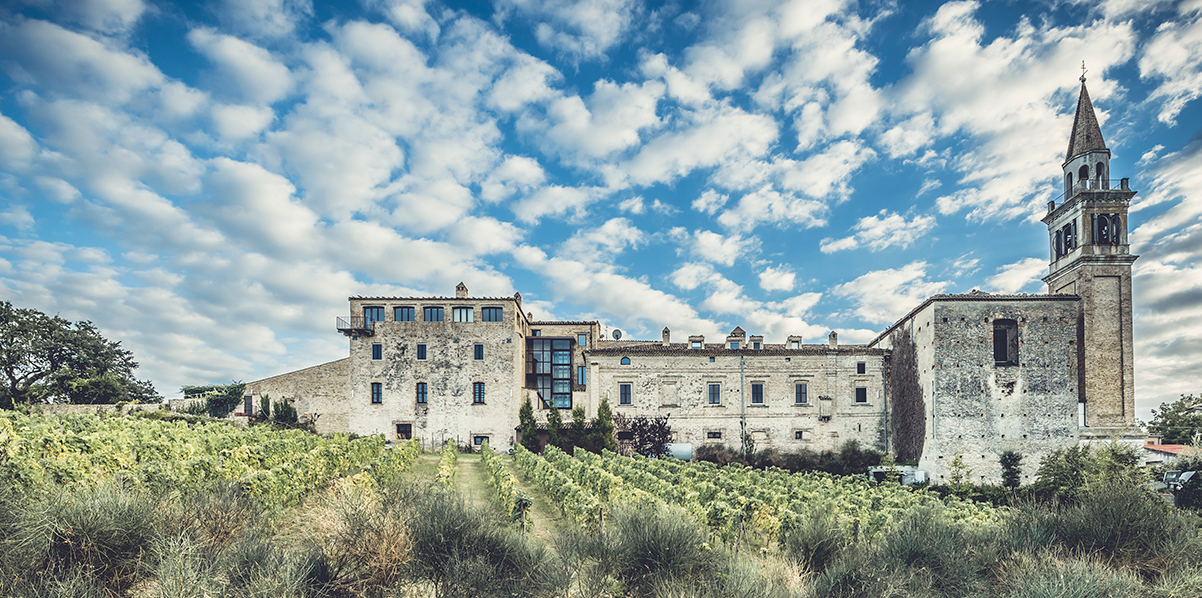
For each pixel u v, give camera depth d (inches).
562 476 995.3
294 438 1405.0
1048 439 1739.7
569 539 446.0
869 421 2030.0
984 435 1742.1
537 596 365.4
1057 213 1973.4
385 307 2070.6
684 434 2006.6
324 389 2025.1
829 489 1128.8
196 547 350.0
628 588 396.5
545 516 851.4
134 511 361.4
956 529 491.8
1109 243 1830.7
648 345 2233.0
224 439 1172.5
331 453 1060.5
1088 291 1818.4
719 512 715.4
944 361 1770.4
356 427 2004.2
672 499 909.2
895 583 382.6
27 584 288.7
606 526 472.4
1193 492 1135.6
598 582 380.8
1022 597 366.3
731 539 671.1
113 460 708.0
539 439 1968.5
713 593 364.2
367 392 2026.3
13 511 317.4
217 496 439.5
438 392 2037.4
